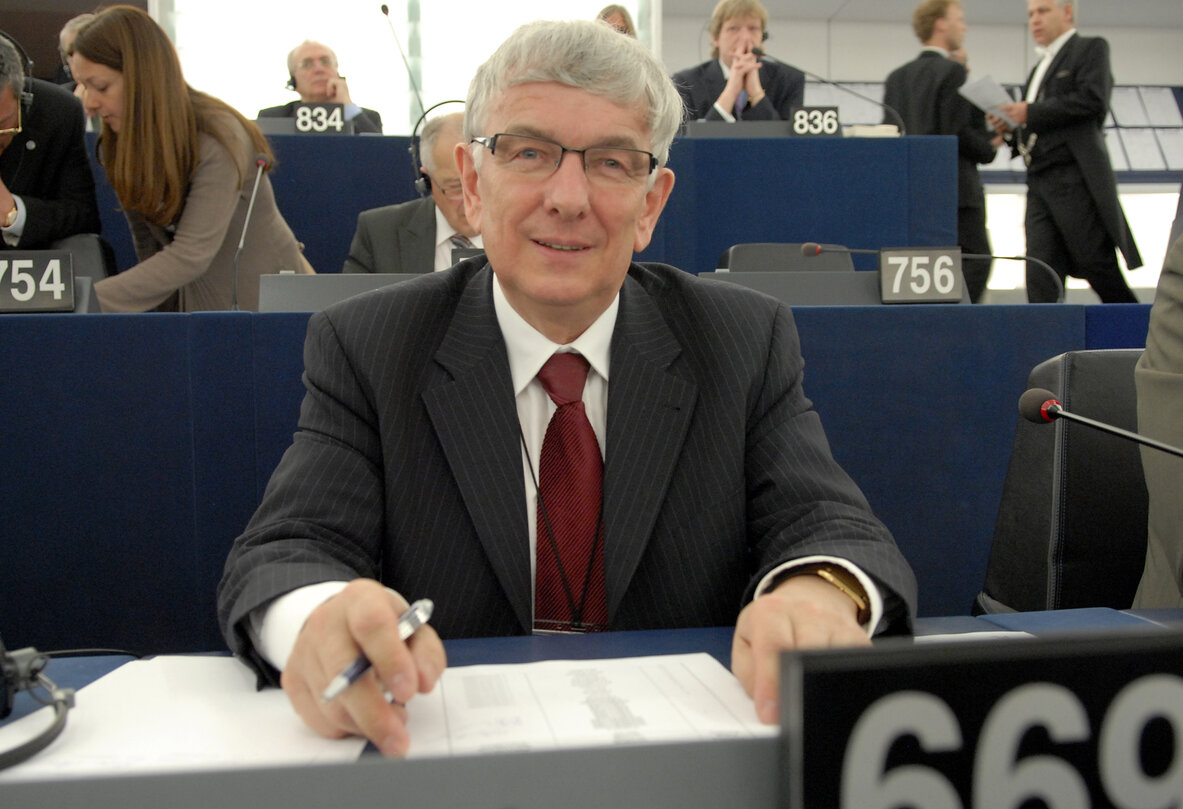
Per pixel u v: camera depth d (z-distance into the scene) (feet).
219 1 19.35
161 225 7.85
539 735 1.66
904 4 30.45
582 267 2.97
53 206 8.55
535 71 2.86
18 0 13.88
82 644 4.92
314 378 3.23
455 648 2.40
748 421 3.31
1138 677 1.30
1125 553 4.07
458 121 8.70
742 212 11.84
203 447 4.97
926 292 6.84
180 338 4.95
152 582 4.97
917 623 2.68
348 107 13.78
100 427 4.91
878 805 1.24
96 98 7.43
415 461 3.06
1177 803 1.30
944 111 14.28
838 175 11.91
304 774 1.24
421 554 2.99
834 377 5.68
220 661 2.41
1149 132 32.01
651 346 3.26
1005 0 29.76
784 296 6.91
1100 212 14.15
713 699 1.87
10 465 4.86
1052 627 2.58
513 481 3.02
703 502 3.10
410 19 19.89
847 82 32.32
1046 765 1.28
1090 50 14.20
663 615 3.00
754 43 14.70
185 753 1.71
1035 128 14.20
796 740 1.23
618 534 2.97
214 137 7.76
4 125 8.13
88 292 5.63
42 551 4.89
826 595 2.45
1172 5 30.48
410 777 1.25
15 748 1.69
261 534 2.78
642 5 19.12
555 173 2.89
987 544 5.78
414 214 9.62
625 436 3.08
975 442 5.76
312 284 6.03
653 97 2.95
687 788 1.29
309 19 19.67
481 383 3.13
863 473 5.72
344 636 1.85
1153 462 3.73
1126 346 5.83
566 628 2.97
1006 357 5.77
